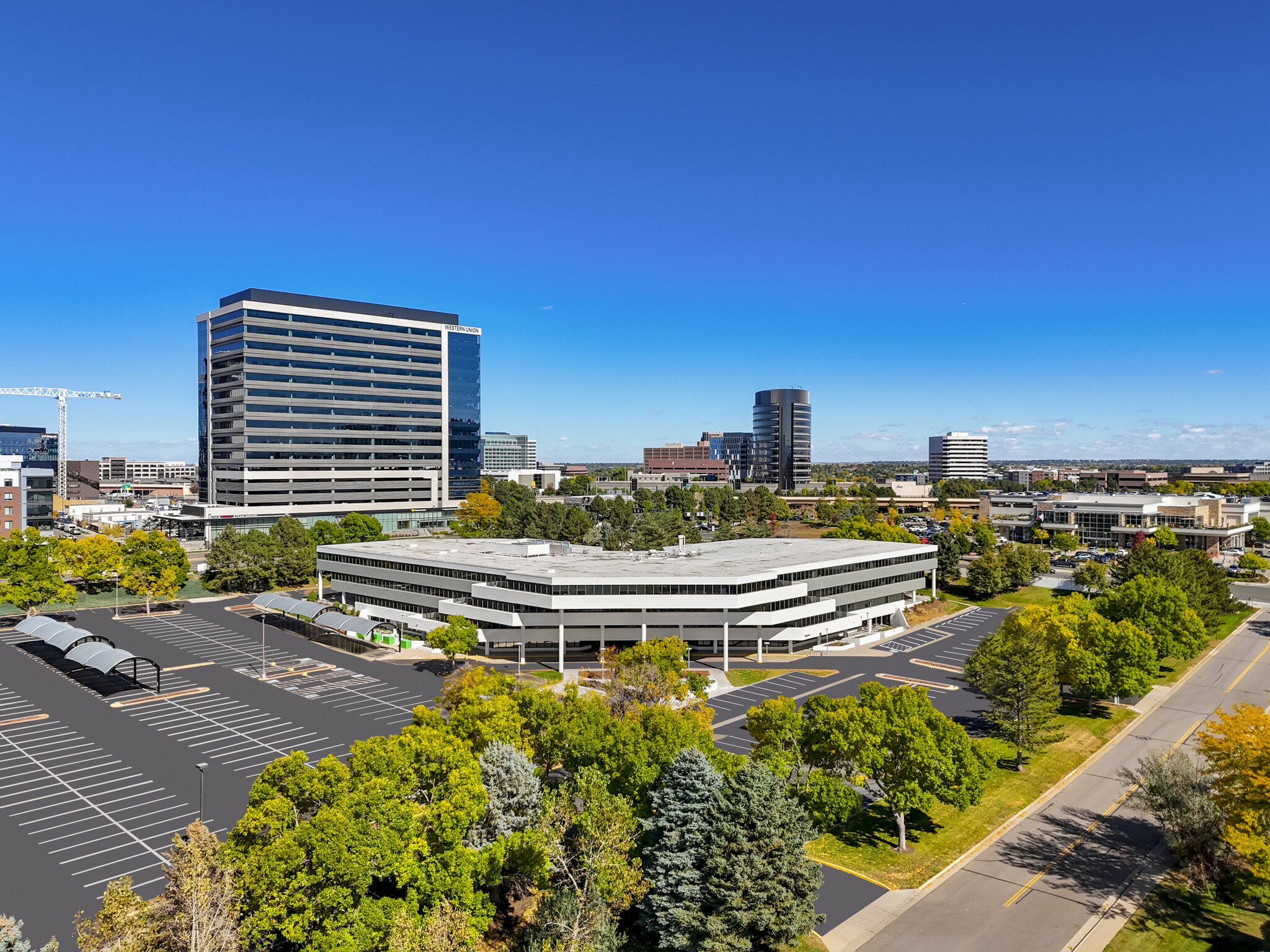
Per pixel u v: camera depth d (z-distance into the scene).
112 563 144.00
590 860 40.50
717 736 75.00
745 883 38.94
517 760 47.75
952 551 154.25
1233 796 45.62
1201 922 45.19
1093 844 54.91
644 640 101.75
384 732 74.81
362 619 121.50
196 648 108.31
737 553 126.38
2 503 191.50
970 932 44.06
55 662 100.06
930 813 59.09
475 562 114.62
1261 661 102.94
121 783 62.81
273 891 34.75
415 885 40.19
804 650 110.50
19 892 47.06
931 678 96.31
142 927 32.28
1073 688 83.38
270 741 72.44
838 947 42.38
